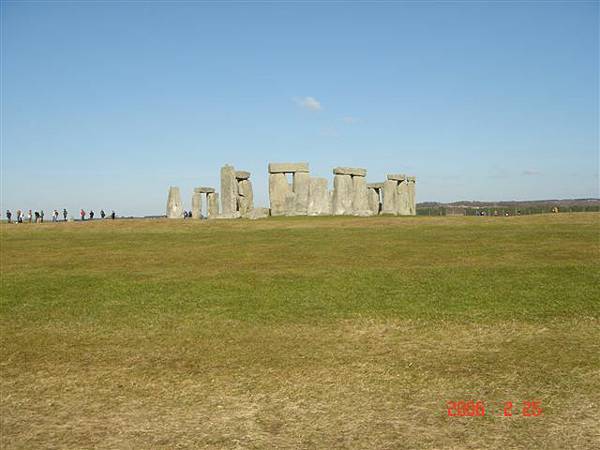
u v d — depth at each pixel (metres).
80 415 9.45
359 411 9.34
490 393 9.92
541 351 11.99
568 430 8.45
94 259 26.25
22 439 8.60
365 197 51.16
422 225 36.38
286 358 12.02
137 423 9.10
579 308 15.07
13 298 17.86
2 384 10.89
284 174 50.56
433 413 9.19
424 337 13.24
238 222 40.75
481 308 15.45
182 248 29.45
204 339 13.46
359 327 14.14
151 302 17.12
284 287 18.81
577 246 25.92
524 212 72.12
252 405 9.69
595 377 10.45
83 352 12.68
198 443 8.36
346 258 24.84
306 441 8.34
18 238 35.44
